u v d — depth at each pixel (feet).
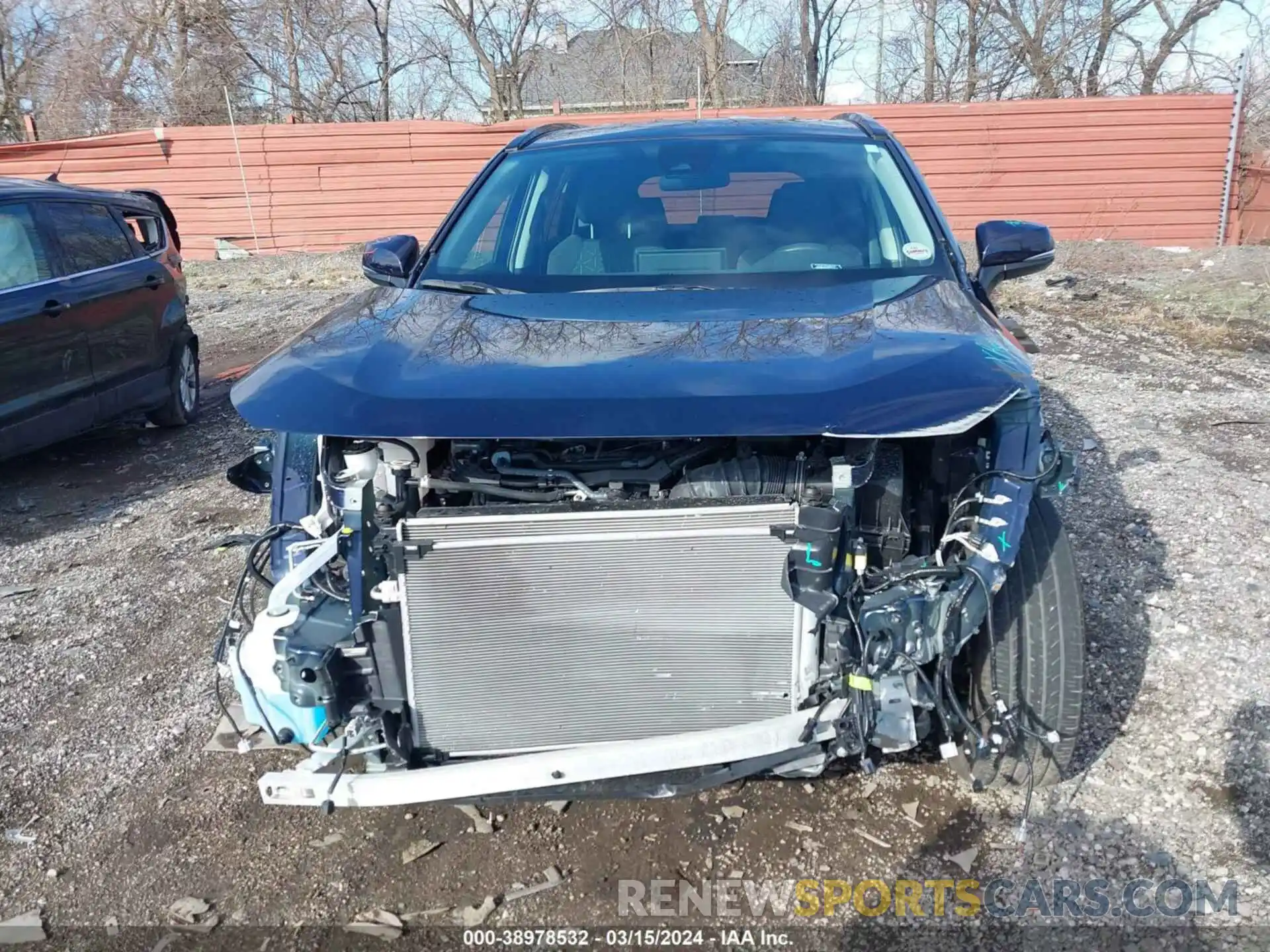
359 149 53.67
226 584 15.26
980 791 9.60
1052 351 27.78
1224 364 25.93
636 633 7.77
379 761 7.99
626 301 9.89
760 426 7.30
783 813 9.52
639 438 7.50
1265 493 16.40
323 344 8.98
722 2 74.02
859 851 9.04
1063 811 9.34
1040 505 9.15
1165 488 16.75
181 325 24.71
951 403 7.52
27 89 78.59
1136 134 50.16
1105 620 12.50
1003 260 11.11
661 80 77.10
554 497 8.20
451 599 7.61
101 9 77.20
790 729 7.82
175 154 54.24
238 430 24.75
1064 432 20.13
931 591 7.70
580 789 7.91
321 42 79.51
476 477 8.44
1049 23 69.41
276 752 10.91
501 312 9.68
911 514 8.93
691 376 7.79
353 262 50.24
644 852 9.14
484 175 13.24
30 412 19.25
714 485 8.05
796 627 7.77
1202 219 51.06
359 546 7.50
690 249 11.30
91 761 10.91
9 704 12.12
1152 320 31.53
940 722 9.42
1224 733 10.25
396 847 9.37
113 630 13.94
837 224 11.47
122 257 22.84
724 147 12.74
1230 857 8.71
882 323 8.88
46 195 21.03
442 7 79.82
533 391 7.70
